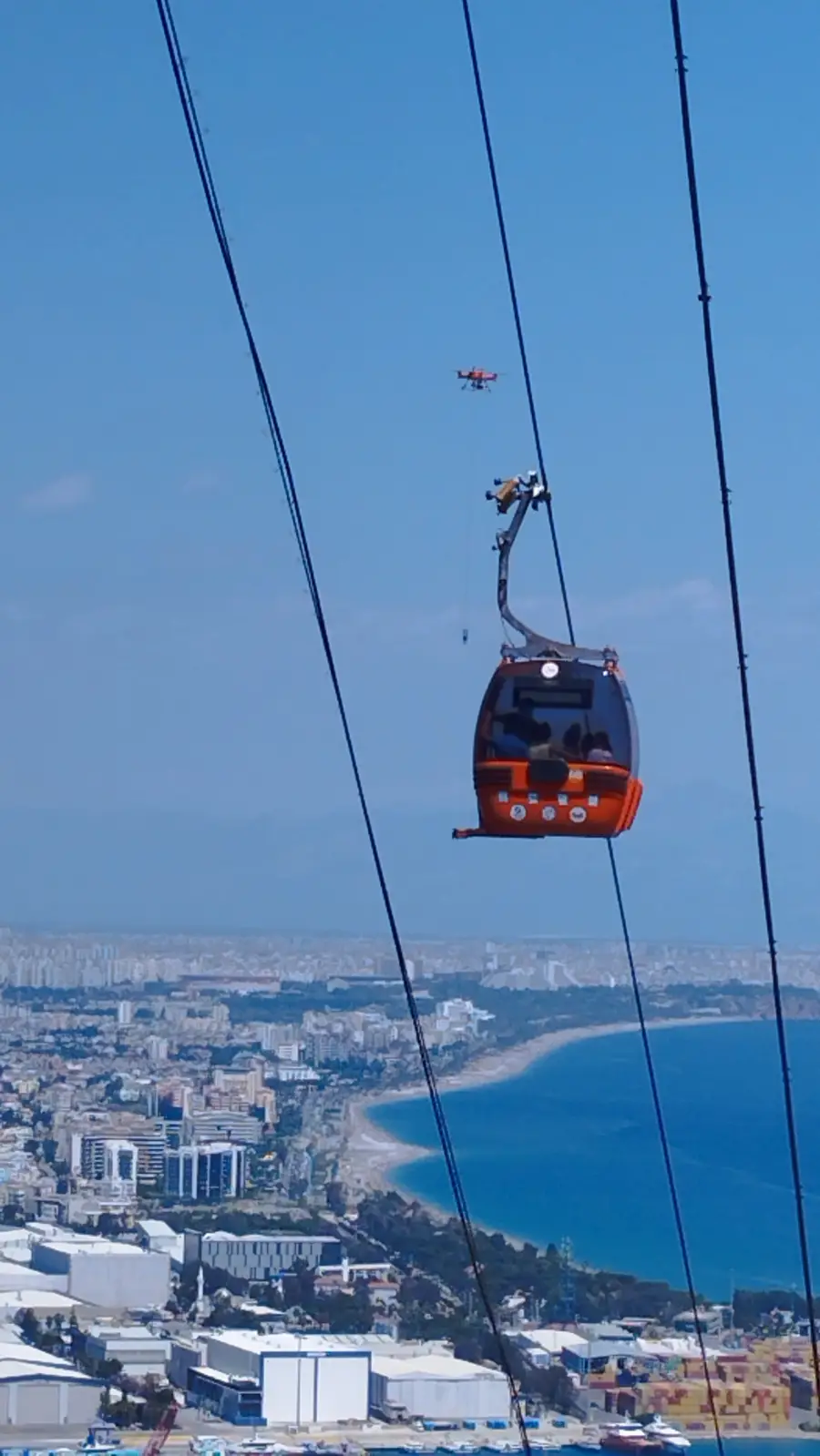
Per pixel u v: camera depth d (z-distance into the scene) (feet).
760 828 91.86
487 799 112.27
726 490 83.51
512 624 113.09
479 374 99.50
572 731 111.24
